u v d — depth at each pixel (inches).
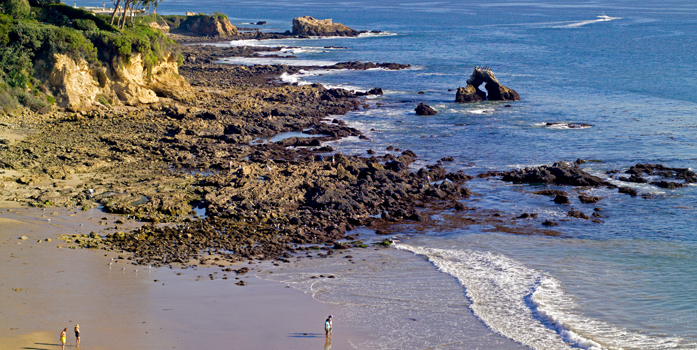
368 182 2324.1
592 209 2102.6
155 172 2476.6
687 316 1334.9
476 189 2354.8
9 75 3348.9
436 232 1920.5
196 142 2942.9
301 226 1946.4
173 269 1574.8
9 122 3102.9
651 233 1867.6
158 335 1209.4
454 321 1326.3
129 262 1604.3
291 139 3036.4
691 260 1651.1
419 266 1641.2
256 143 3041.3
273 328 1267.2
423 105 3740.2
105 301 1359.5
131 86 3727.9
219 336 1219.9
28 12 3853.3
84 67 3560.5
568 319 1327.5
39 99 3361.2
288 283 1512.1
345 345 1208.8
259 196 2164.1
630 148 2866.6
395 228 1963.6
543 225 1961.1
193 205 2122.3
